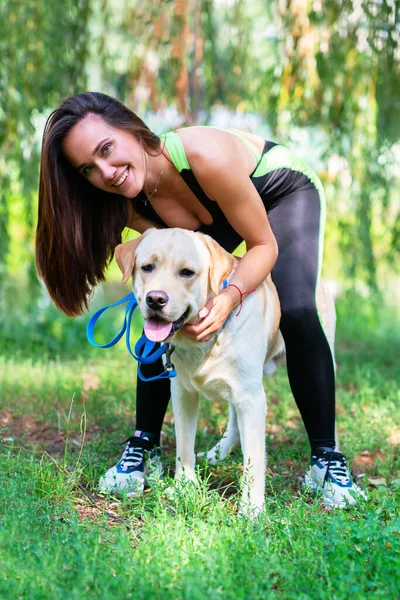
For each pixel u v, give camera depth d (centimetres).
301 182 325
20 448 344
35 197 676
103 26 654
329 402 314
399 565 223
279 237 315
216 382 287
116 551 230
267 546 237
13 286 653
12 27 588
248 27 673
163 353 308
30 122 591
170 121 650
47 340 637
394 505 272
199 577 213
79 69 628
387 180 638
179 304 263
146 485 326
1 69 588
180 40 619
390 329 754
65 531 243
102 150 273
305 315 306
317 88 588
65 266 308
